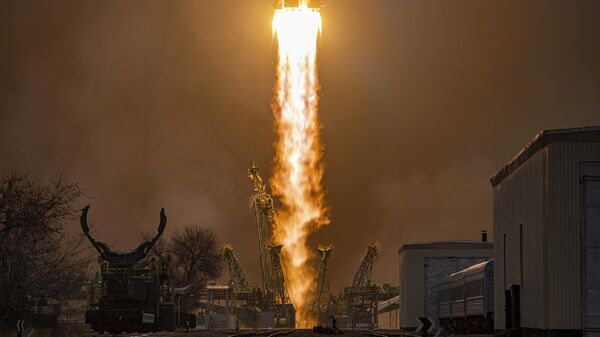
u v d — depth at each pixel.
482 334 112.88
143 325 118.19
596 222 74.06
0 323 93.12
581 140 74.38
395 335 124.06
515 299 86.00
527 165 82.38
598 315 73.50
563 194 74.25
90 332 118.12
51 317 106.12
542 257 75.19
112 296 118.00
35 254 96.69
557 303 73.69
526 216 82.69
